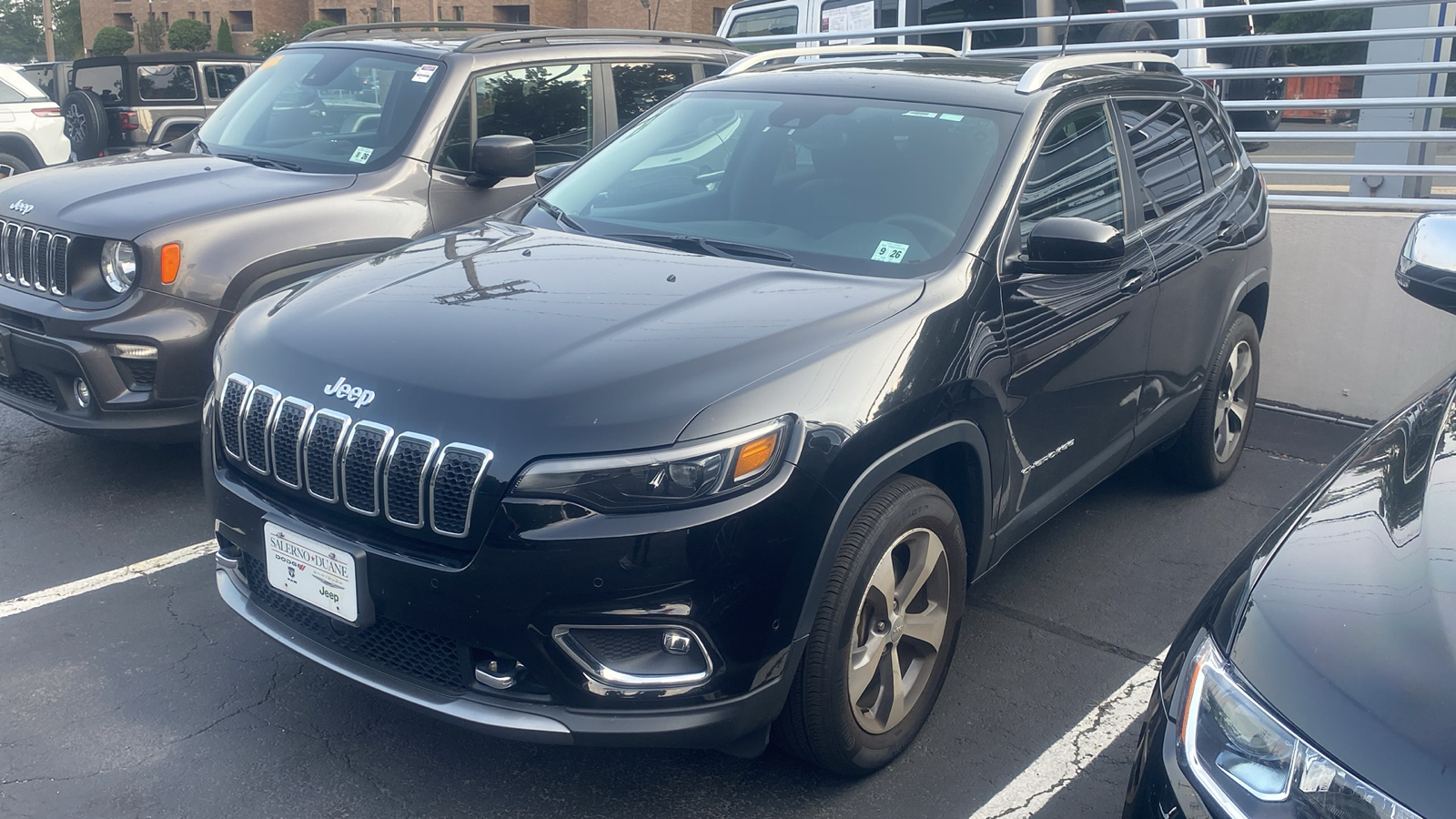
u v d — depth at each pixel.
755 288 3.12
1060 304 3.56
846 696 2.84
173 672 3.54
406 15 45.72
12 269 4.86
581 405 2.54
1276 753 1.73
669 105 4.45
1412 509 2.07
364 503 2.71
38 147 12.59
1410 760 1.60
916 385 2.93
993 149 3.62
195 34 48.47
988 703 3.49
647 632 2.55
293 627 2.98
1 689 3.42
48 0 46.50
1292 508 2.31
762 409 2.61
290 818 2.89
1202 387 4.82
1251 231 5.04
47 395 4.80
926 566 3.07
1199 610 2.15
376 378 2.74
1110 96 4.25
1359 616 1.83
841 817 2.94
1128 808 1.99
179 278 4.52
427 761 3.14
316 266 4.93
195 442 5.13
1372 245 6.11
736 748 2.77
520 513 2.50
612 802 2.98
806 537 2.63
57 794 2.95
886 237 3.43
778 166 3.83
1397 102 6.12
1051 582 4.32
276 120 5.89
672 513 2.49
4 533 4.49
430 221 5.38
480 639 2.56
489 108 5.79
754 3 12.97
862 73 4.23
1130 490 5.27
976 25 7.56
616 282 3.17
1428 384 2.97
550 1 44.06
